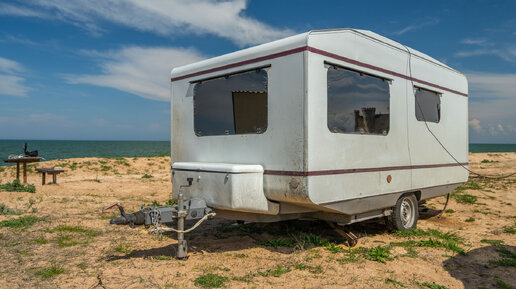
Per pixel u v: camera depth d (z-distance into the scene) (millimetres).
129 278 4055
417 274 4324
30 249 5098
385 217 6297
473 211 8430
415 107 6465
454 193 10766
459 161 7836
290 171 4504
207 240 5703
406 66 6254
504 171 16641
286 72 4578
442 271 4453
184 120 5910
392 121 5867
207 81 5559
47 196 9672
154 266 4441
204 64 5566
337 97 4816
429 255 5035
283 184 4574
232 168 4465
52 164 18359
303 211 5176
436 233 6219
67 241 5523
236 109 5133
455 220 7613
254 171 4664
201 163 5164
